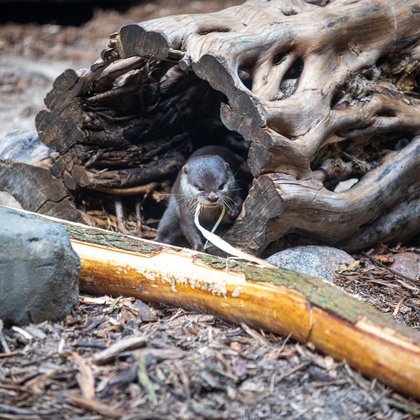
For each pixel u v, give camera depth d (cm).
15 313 849
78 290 908
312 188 998
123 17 2894
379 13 1104
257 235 1009
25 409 724
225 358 807
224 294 866
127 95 1136
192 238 1134
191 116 1238
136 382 760
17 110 1945
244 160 1262
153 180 1211
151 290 918
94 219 1166
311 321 807
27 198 1183
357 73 1083
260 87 1016
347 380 782
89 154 1130
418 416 744
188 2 3098
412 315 977
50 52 2511
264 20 1062
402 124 1102
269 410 739
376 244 1142
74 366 788
